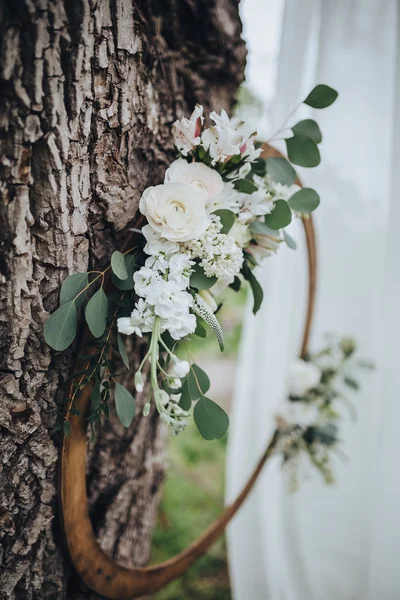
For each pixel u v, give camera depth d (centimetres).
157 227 47
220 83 68
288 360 98
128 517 70
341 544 97
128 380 63
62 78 47
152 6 56
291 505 99
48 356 52
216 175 50
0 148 46
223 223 50
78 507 56
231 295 147
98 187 52
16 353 50
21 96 45
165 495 121
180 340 53
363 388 95
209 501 122
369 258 90
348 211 89
